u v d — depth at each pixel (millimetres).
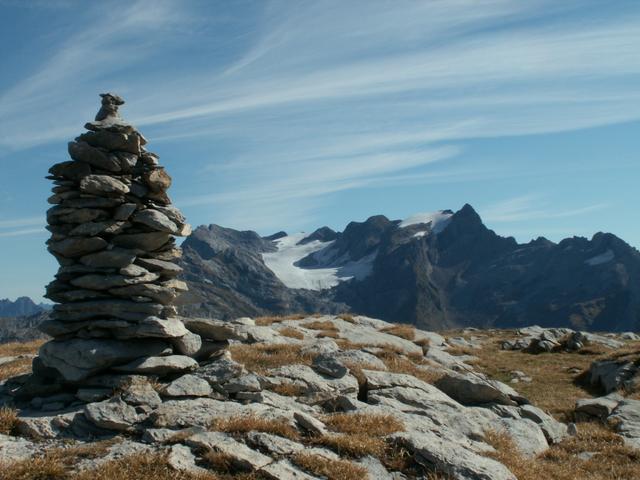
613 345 46281
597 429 23516
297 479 13414
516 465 16750
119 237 20719
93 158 20281
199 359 22469
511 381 35969
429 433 17312
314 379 21562
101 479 12930
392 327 42344
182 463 13727
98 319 20031
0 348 32125
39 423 16406
